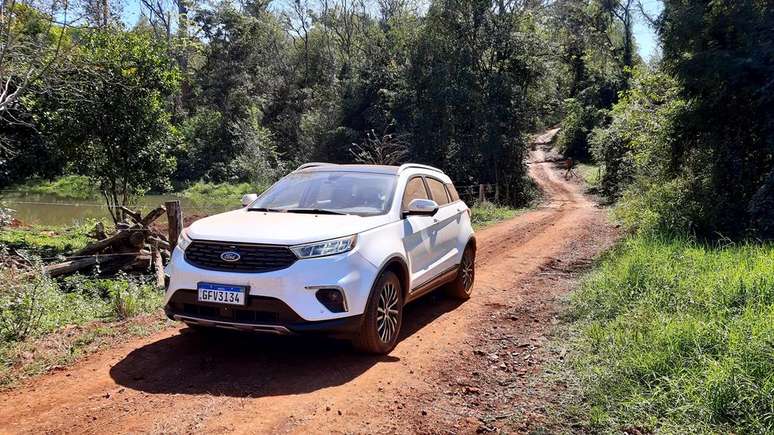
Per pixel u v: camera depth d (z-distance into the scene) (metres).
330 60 54.97
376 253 5.14
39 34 11.77
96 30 13.02
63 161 14.11
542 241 13.76
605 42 55.94
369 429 3.85
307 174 6.45
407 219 5.93
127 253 9.07
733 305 5.66
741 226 11.11
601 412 4.06
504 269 9.97
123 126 13.36
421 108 33.66
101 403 4.14
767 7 11.77
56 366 4.87
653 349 4.81
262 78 53.22
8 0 10.82
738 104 12.10
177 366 4.91
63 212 22.56
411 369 4.99
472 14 33.28
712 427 3.74
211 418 3.92
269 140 46.25
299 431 3.77
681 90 13.00
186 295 4.82
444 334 6.09
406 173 6.43
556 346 5.64
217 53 51.69
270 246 4.69
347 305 4.76
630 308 6.32
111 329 5.90
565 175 47.16
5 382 4.50
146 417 3.92
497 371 5.06
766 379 3.94
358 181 6.15
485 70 33.66
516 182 33.62
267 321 4.63
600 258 10.43
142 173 14.10
